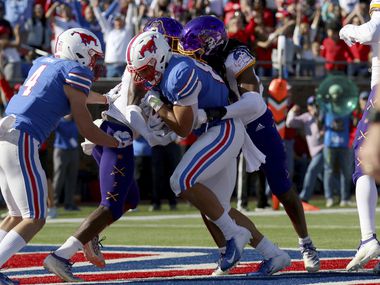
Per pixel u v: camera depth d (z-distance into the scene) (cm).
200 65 1945
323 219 3978
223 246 2045
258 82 2059
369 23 2052
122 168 1959
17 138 1830
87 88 1869
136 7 5447
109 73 5231
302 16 5800
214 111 1938
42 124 1853
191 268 2194
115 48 5234
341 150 4841
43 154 4209
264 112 2066
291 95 5381
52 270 1917
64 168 4609
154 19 2086
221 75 2038
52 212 4231
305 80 5609
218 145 1934
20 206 1839
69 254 1928
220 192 2012
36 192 1838
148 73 1898
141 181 5047
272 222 3809
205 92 1934
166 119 1911
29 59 5178
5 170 1841
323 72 5734
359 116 4988
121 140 1930
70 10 5316
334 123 4812
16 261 2411
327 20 5916
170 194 4725
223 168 1995
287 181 2119
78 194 5269
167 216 4291
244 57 2023
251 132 2094
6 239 1825
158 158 4647
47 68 1881
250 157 2023
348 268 2019
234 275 2028
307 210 4603
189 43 2005
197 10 5450
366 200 2005
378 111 900
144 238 3134
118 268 2216
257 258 2406
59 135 4581
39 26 5259
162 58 1892
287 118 4844
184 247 2770
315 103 4822
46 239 3138
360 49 5819
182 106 1894
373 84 2039
